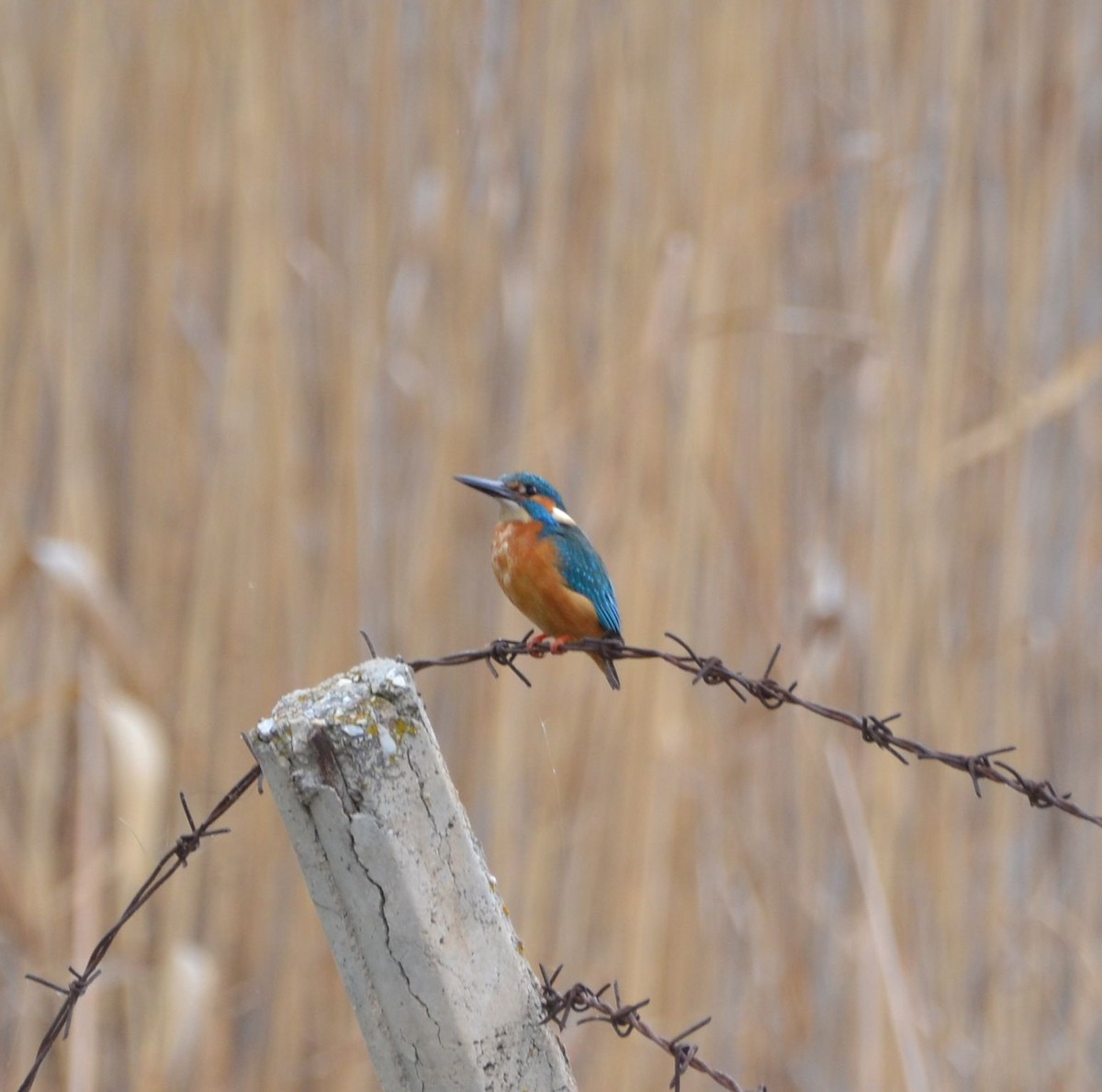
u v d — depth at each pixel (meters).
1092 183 11.95
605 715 9.77
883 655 10.02
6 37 10.74
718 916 10.16
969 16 10.76
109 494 11.09
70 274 10.34
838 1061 10.46
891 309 10.55
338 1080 9.46
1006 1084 10.40
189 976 8.80
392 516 10.75
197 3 11.17
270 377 10.21
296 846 4.58
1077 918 11.16
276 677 10.05
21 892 9.20
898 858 9.91
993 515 11.20
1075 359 11.10
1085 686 11.56
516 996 4.71
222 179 11.28
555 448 10.52
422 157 11.34
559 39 10.81
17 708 9.01
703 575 10.40
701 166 10.41
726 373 10.41
